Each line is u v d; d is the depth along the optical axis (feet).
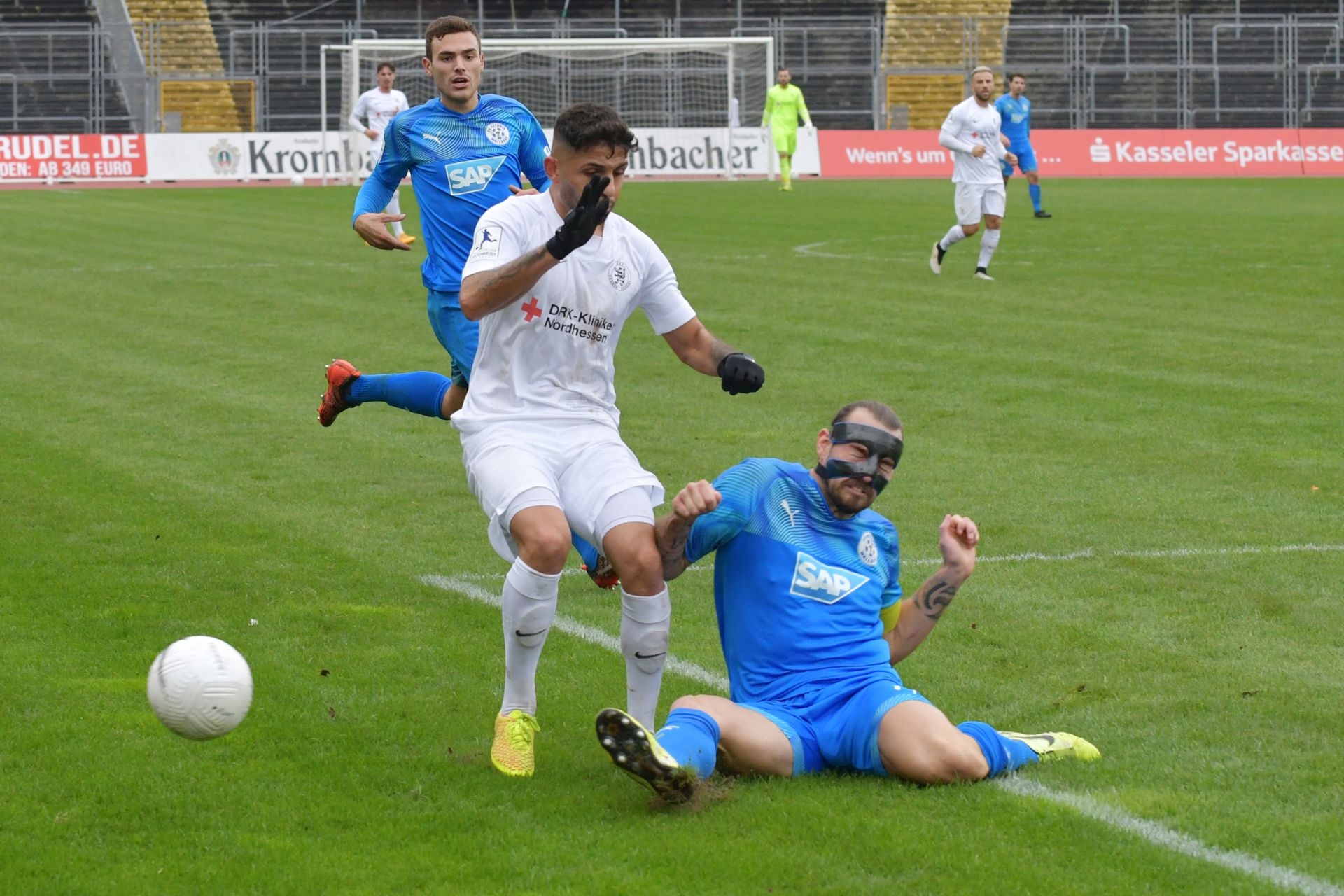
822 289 72.54
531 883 17.22
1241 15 185.16
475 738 21.99
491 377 21.67
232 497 36.58
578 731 22.41
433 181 33.47
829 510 21.39
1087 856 17.81
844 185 151.23
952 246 91.91
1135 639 26.53
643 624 20.62
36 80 172.24
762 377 21.81
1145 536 33.14
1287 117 183.11
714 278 76.43
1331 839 18.40
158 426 44.80
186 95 178.19
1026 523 34.17
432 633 26.89
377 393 34.42
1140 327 61.31
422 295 70.95
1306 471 38.91
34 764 20.72
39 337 60.13
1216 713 23.00
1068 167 169.48
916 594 22.04
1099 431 43.55
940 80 186.29
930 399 48.24
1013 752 20.57
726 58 181.98
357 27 174.19
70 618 27.27
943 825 18.63
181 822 18.97
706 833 18.49
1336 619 27.63
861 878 17.24
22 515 34.47
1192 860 17.71
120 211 117.08
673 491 37.32
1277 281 74.08
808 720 20.57
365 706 23.21
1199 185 150.10
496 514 20.72
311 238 96.37
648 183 153.28
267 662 25.08
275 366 54.24
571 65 182.29
